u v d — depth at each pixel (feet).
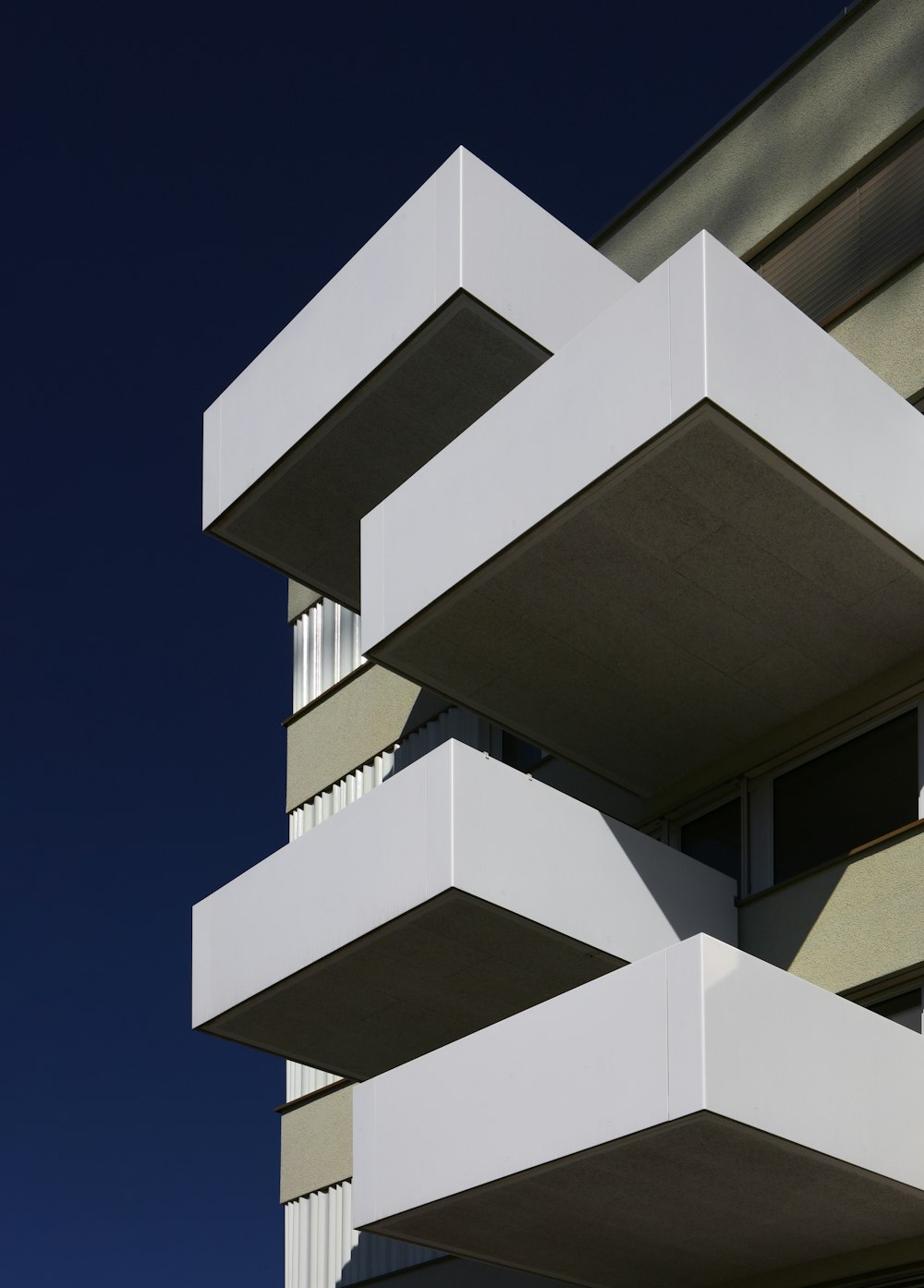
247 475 40.50
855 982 31.42
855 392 29.12
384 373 36.45
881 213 37.81
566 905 31.53
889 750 33.09
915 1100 26.18
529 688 35.35
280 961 35.19
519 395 30.71
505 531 30.27
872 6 39.52
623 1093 24.80
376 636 33.58
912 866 31.14
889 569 29.89
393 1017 37.47
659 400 27.07
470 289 34.19
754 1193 26.66
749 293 27.58
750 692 34.40
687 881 33.94
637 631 32.63
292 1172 48.55
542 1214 28.71
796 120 40.98
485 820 30.89
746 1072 24.00
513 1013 36.60
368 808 33.19
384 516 34.22
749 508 28.48
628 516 29.01
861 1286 29.53
